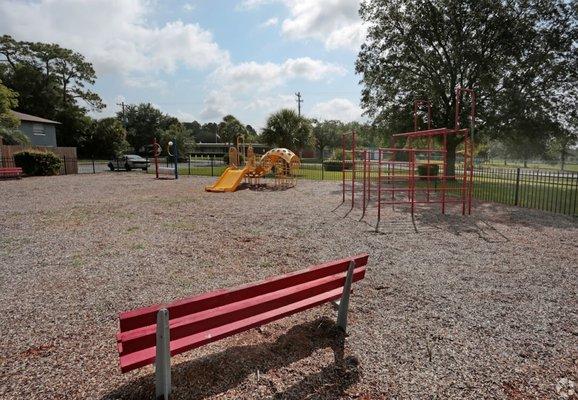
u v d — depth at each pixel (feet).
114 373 8.42
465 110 62.54
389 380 8.18
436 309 12.12
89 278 14.88
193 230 24.07
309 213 31.19
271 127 88.17
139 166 93.86
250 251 19.15
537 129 58.85
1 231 23.40
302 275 8.80
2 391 7.72
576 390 7.96
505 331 10.62
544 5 57.06
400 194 46.37
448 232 24.07
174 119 225.56
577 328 10.89
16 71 158.92
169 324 6.97
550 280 15.02
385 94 68.95
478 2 57.36
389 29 67.10
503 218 29.53
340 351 9.42
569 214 31.73
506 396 7.70
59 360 8.98
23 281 14.49
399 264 17.07
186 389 7.76
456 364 8.88
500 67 59.88
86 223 26.09
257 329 10.55
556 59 57.11
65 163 80.74
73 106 168.04
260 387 7.88
